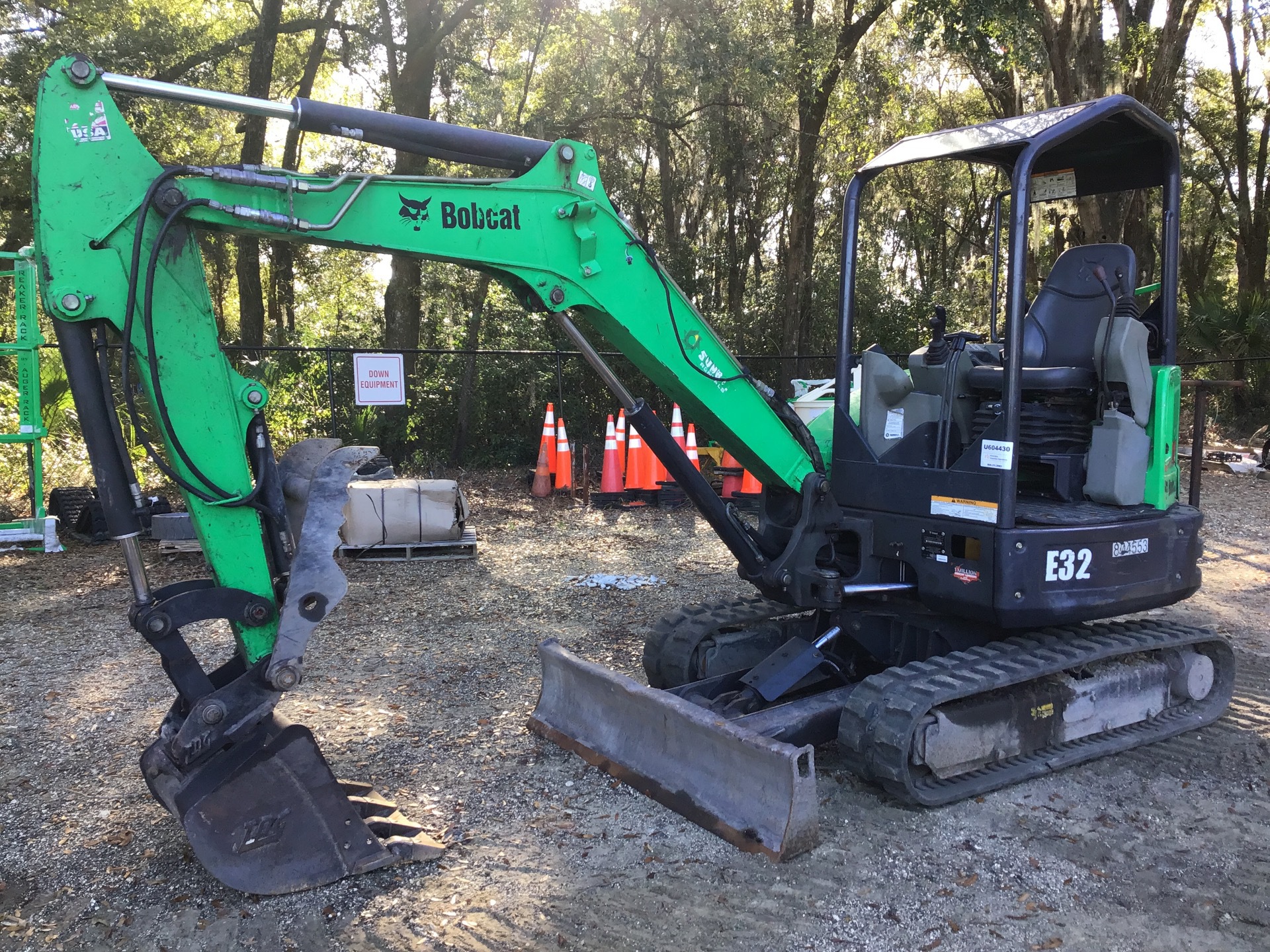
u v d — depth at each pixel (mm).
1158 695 4766
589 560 8578
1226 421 19000
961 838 3662
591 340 15484
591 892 3256
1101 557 4098
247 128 13664
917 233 26516
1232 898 3260
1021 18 12375
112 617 6676
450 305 17875
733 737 3613
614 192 18672
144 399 3824
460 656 5918
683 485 4230
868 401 4527
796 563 4359
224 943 2963
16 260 8750
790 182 18297
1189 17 16000
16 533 8719
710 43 13852
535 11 15000
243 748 3193
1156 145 4680
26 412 8781
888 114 19172
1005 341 3832
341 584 3162
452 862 3449
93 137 2891
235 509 3160
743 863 3447
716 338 4102
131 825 3752
